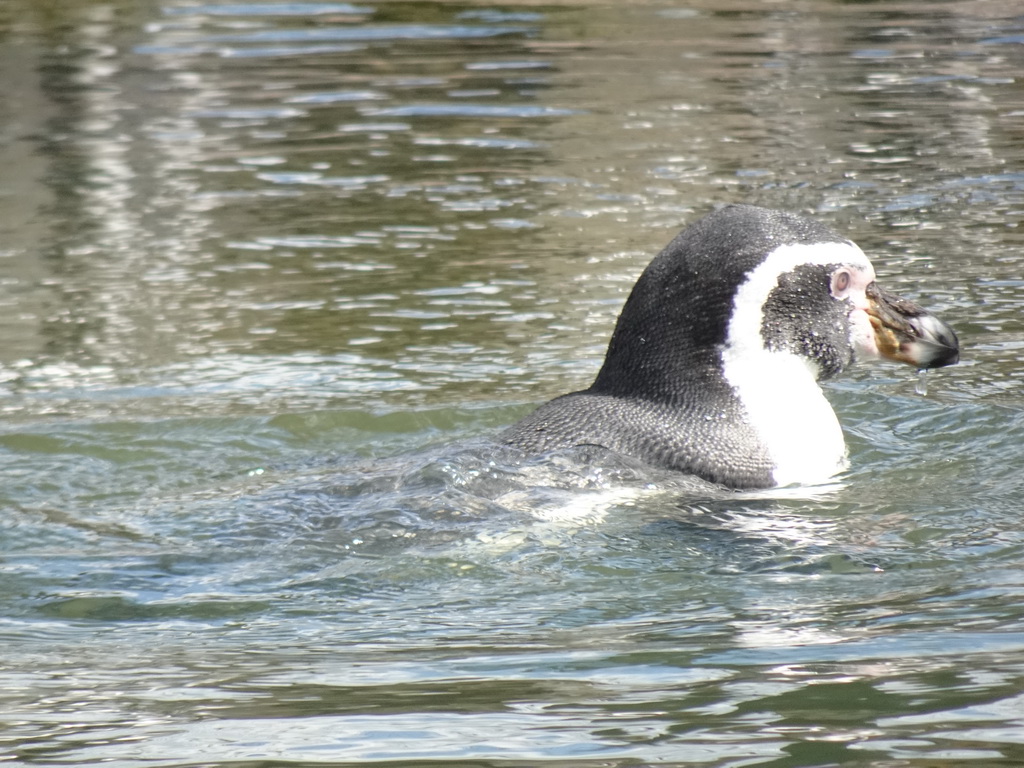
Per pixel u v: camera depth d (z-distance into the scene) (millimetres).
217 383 27891
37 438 24031
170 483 22266
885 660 14328
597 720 13055
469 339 30125
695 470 20391
